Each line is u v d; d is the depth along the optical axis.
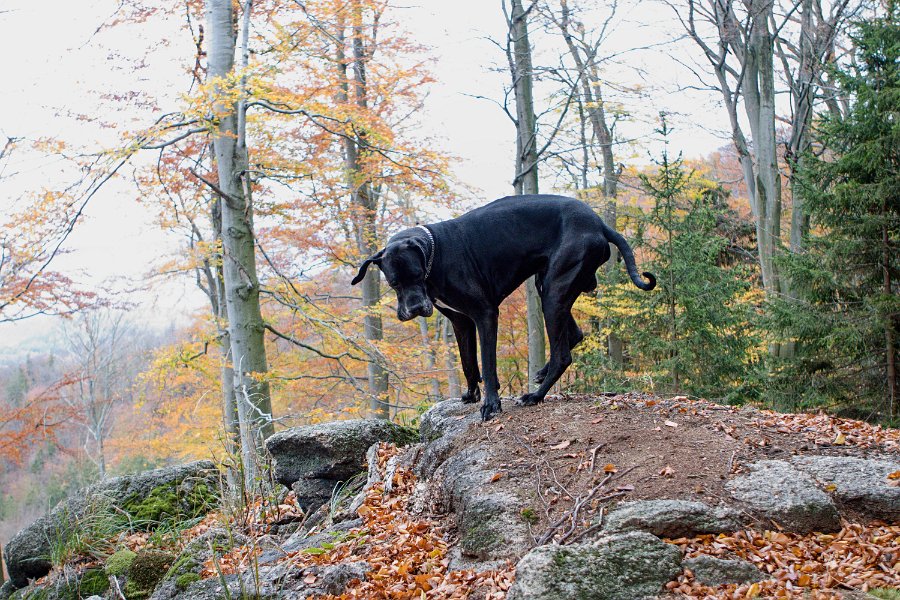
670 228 12.06
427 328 18.61
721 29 16.08
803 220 16.14
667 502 4.75
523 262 6.37
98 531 7.68
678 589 4.02
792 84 17.36
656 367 12.06
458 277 6.19
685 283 11.62
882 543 4.56
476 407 7.06
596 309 13.83
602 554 4.14
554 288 6.19
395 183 12.20
